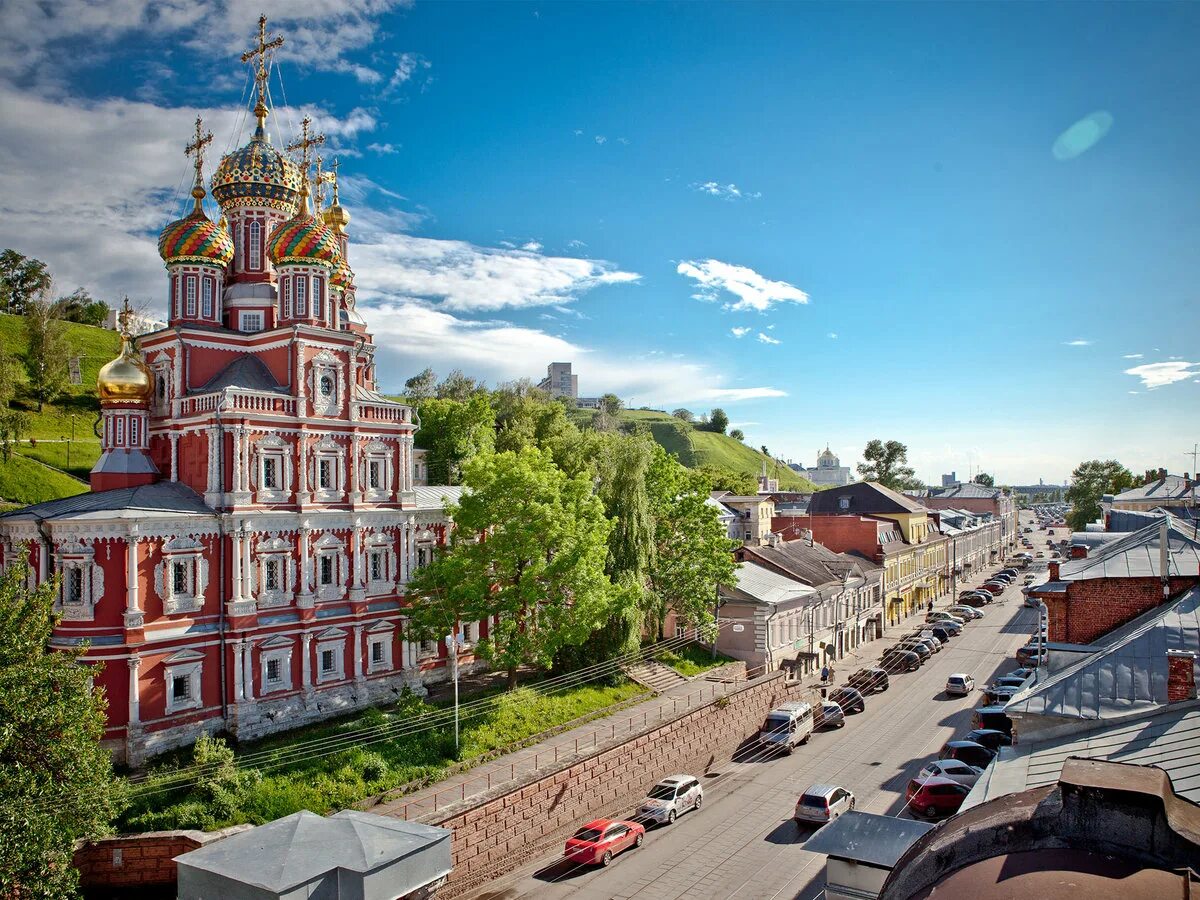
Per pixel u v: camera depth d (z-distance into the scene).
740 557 74.69
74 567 40.91
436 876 26.31
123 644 40.38
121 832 33.94
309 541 47.84
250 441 45.84
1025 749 24.48
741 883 35.28
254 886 22.86
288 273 50.53
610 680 55.00
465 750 43.06
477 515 49.84
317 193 68.31
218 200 55.06
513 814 38.00
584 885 35.66
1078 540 54.88
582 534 51.16
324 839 25.30
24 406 96.88
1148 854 10.40
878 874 25.08
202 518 43.56
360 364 61.50
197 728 42.75
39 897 26.61
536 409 113.44
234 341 50.59
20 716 27.67
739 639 65.62
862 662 77.62
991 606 110.56
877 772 48.81
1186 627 27.05
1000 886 10.31
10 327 110.94
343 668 49.03
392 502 52.81
